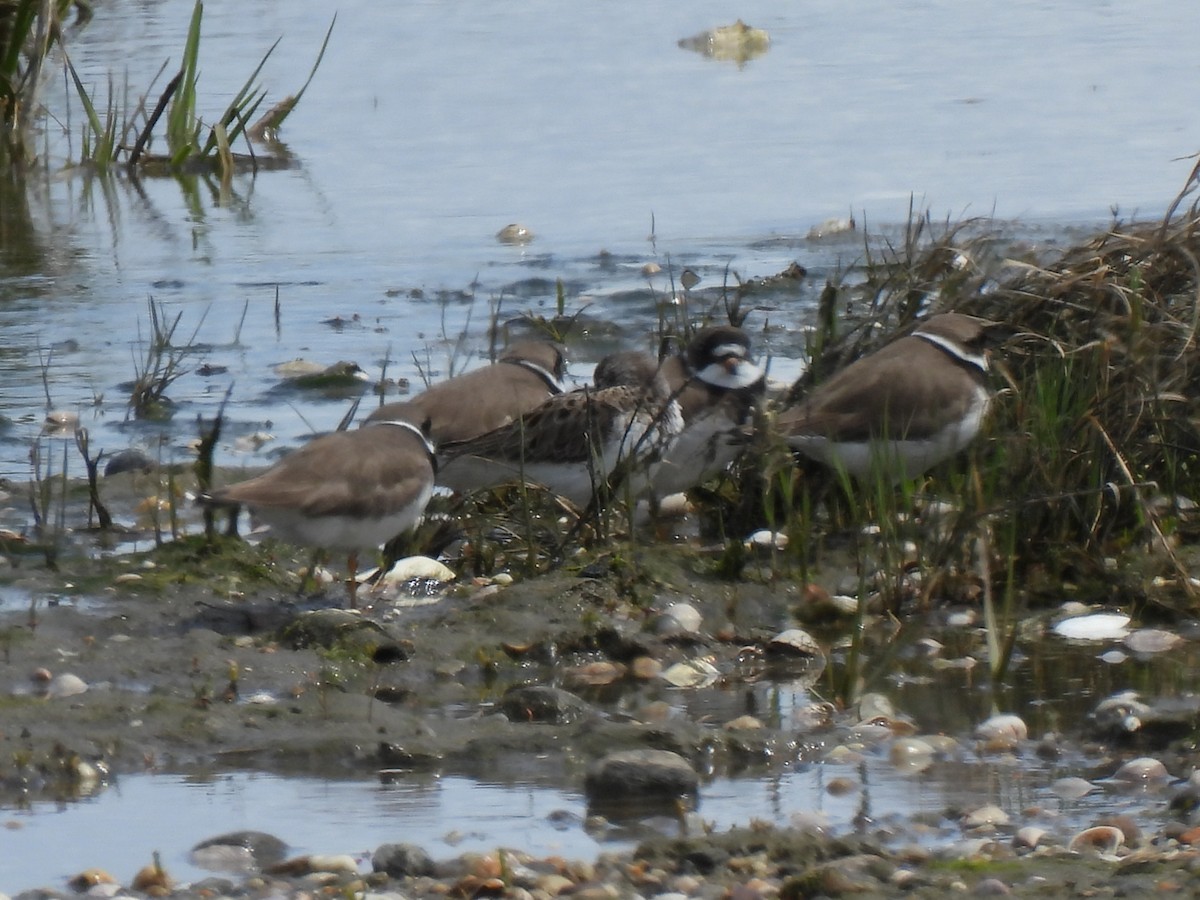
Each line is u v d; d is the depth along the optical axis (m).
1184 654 10.52
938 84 30.11
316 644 10.53
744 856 7.61
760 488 12.88
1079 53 32.56
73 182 25.38
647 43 34.25
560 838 8.01
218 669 10.13
